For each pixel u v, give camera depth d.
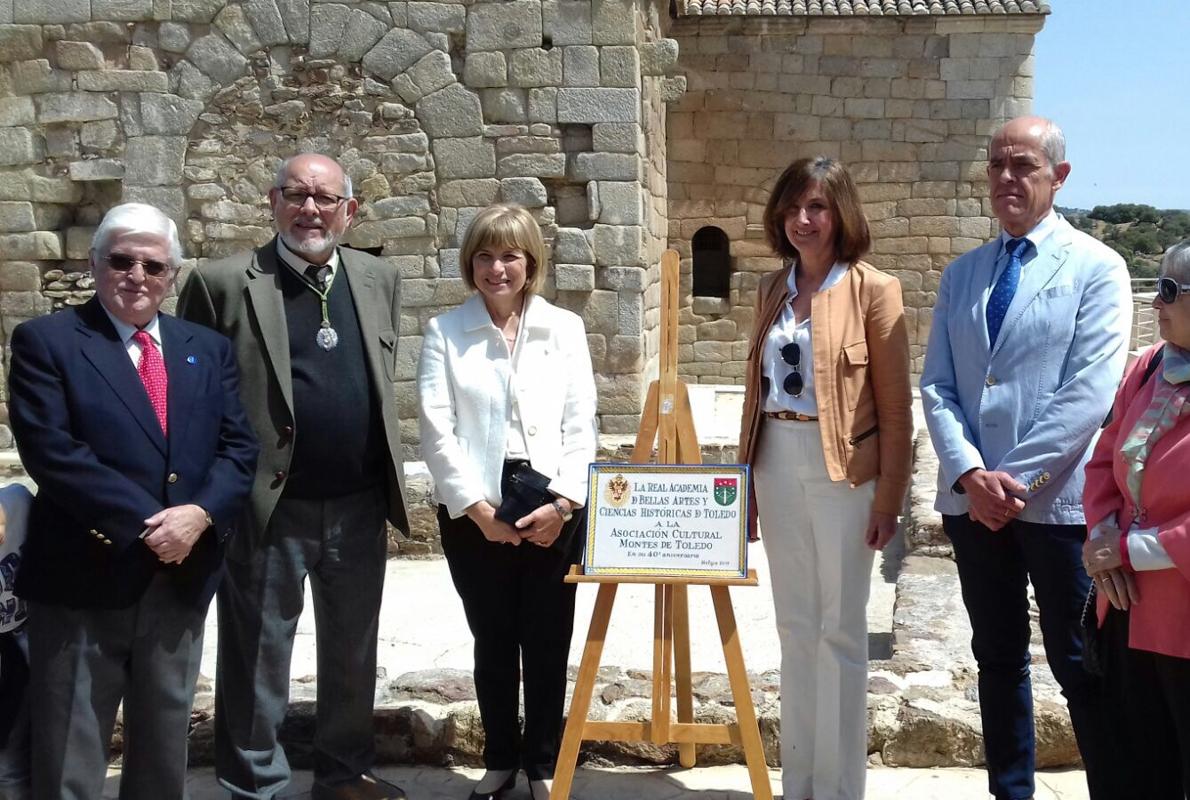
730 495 3.48
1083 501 3.09
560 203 9.41
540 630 3.76
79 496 2.98
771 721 4.11
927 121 15.43
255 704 3.63
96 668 3.11
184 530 3.08
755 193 15.59
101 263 3.12
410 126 9.29
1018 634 3.54
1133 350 13.47
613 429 9.45
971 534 3.51
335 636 3.78
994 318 3.45
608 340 9.39
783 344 3.60
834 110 15.46
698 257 16.12
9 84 9.34
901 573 5.86
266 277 3.63
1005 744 3.53
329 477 3.64
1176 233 35.66
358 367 3.70
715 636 5.66
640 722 3.65
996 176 3.46
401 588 6.75
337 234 3.67
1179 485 2.78
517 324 3.85
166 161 9.31
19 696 3.30
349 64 9.24
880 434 3.56
